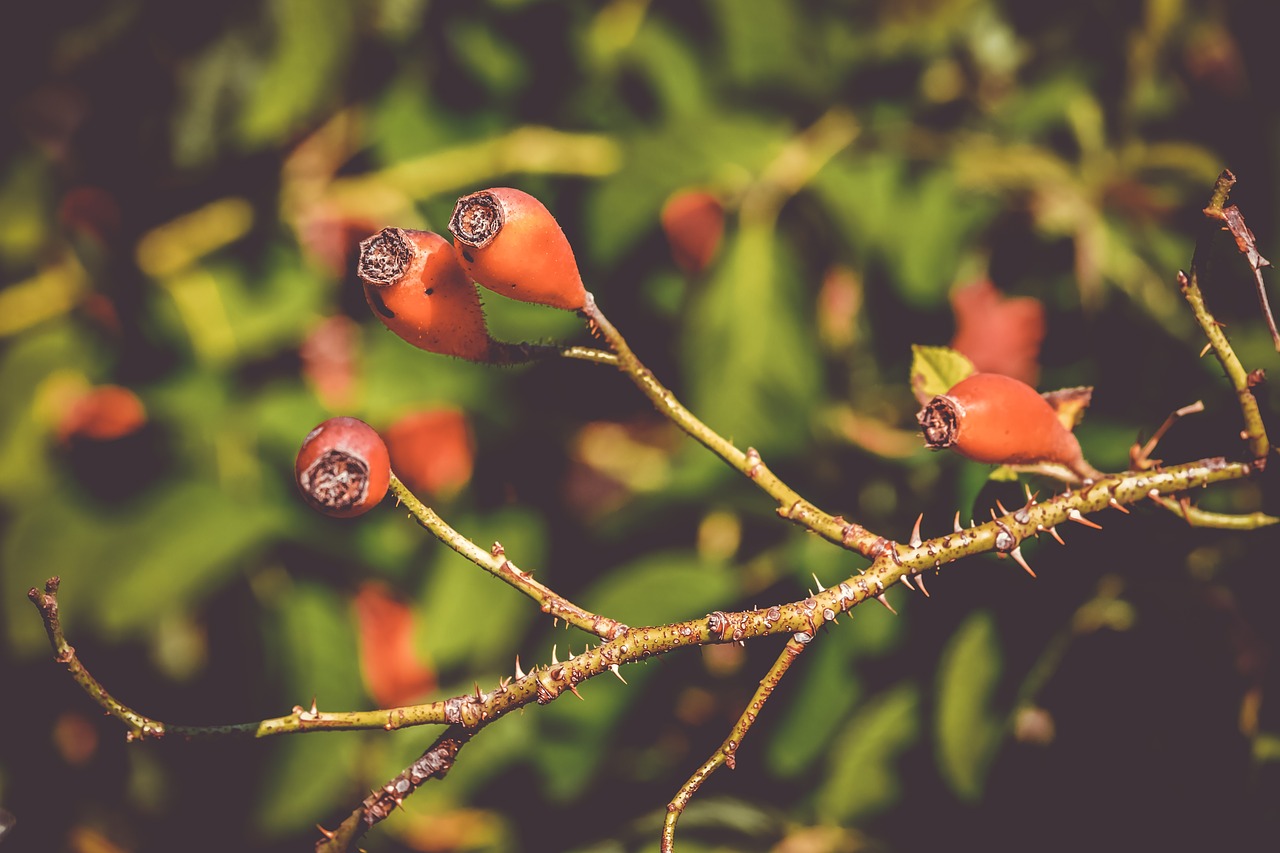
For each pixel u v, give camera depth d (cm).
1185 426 80
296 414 89
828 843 86
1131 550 82
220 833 89
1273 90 89
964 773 84
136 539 87
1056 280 89
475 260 72
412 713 72
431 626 88
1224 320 86
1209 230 73
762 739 88
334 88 89
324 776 89
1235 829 82
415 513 72
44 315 89
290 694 88
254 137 89
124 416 88
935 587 85
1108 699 83
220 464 88
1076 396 76
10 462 88
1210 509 82
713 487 88
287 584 89
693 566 88
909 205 89
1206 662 82
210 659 89
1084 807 83
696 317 88
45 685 89
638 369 73
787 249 89
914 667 86
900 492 88
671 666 88
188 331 89
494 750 89
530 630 89
